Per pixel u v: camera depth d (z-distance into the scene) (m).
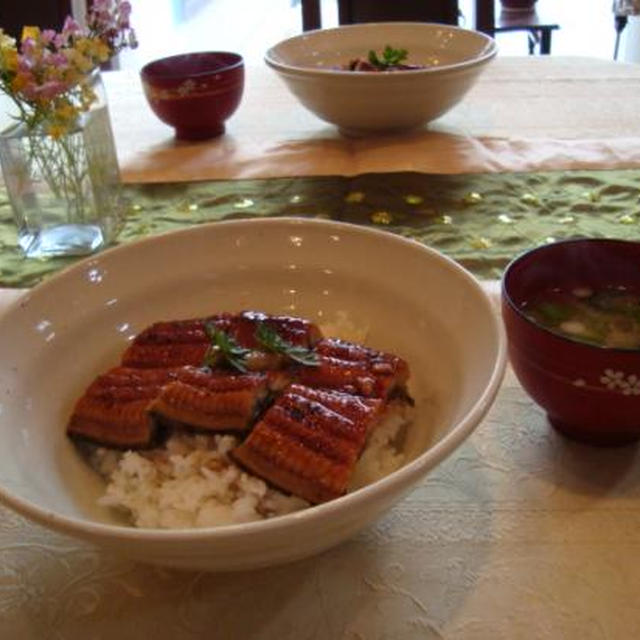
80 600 0.43
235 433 0.46
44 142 0.70
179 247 0.56
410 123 0.89
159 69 0.95
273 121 0.99
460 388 0.45
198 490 0.45
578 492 0.47
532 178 0.81
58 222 0.73
